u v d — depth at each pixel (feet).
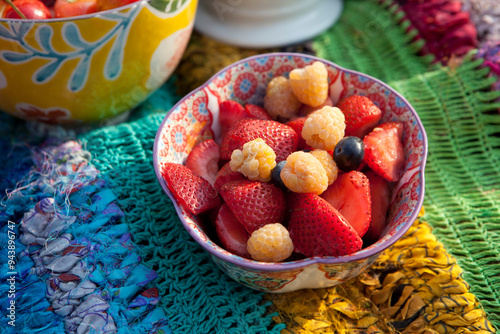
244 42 1.45
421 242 1.15
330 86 1.24
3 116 1.34
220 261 1.03
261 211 1.05
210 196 1.08
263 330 1.06
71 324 1.04
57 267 1.09
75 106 1.21
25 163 1.25
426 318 1.07
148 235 1.16
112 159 1.23
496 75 1.35
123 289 1.08
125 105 1.27
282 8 1.45
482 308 1.09
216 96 1.22
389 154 1.12
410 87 1.39
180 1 1.16
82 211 1.15
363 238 1.11
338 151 1.09
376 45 1.51
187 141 1.19
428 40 1.46
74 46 1.10
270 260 1.02
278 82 1.23
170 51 1.22
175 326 1.07
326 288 1.12
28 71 1.12
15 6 1.13
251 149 1.07
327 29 1.54
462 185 1.27
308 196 1.04
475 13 1.45
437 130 1.35
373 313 1.09
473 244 1.17
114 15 1.09
